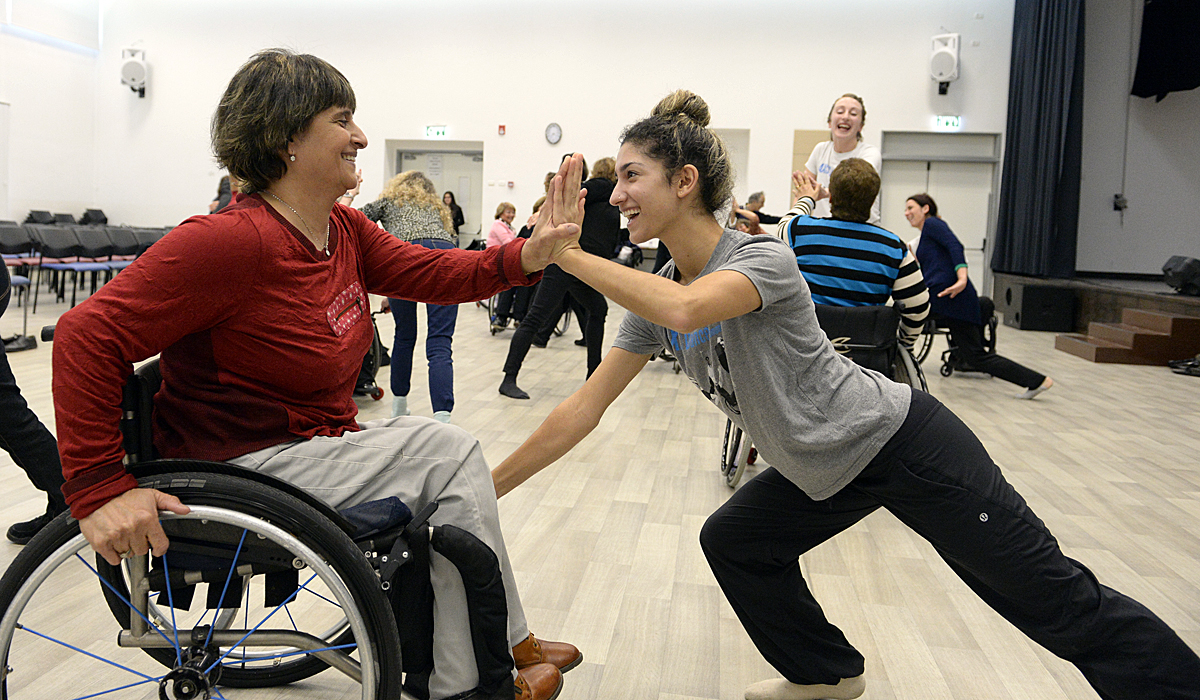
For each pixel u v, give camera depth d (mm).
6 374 2248
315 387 1312
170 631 1326
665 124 1337
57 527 1171
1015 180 11172
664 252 6969
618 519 2912
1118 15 11000
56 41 12586
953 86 11375
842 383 1421
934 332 6152
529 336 4957
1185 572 2535
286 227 1267
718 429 4355
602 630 2076
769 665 1921
